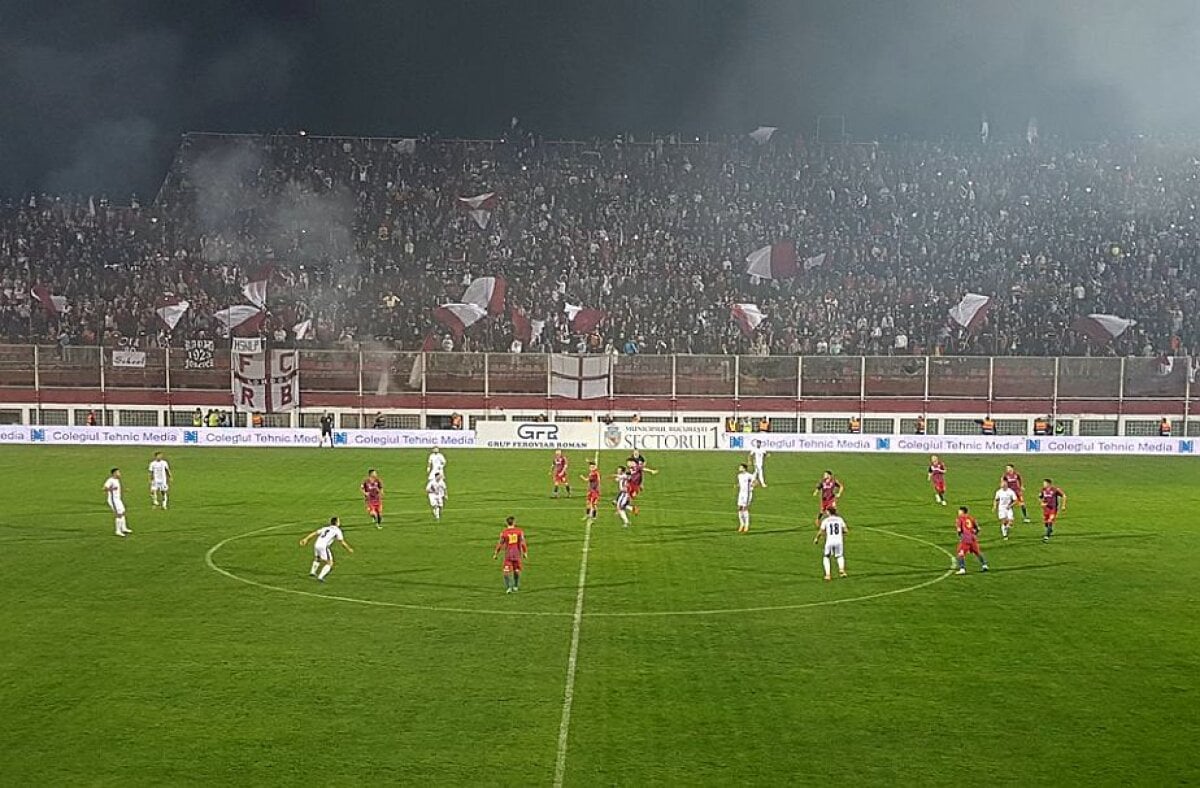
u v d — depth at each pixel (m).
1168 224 88.38
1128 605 29.66
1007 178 95.62
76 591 30.77
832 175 96.44
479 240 88.19
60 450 65.88
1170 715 21.11
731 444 69.25
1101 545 38.47
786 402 71.75
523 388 72.06
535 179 96.44
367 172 97.12
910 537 39.88
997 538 39.81
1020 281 81.75
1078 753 19.23
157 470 45.31
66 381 72.62
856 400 71.56
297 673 23.41
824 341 76.69
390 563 34.84
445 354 71.81
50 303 76.44
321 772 18.28
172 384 72.69
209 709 21.20
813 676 23.34
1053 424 70.38
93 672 23.42
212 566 34.16
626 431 69.25
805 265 83.44
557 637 26.27
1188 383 69.44
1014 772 18.42
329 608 28.98
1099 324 73.12
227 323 75.56
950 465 62.25
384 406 72.19
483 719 20.70
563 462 50.38
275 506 45.94
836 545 32.81
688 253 86.31
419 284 82.62
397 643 25.70
